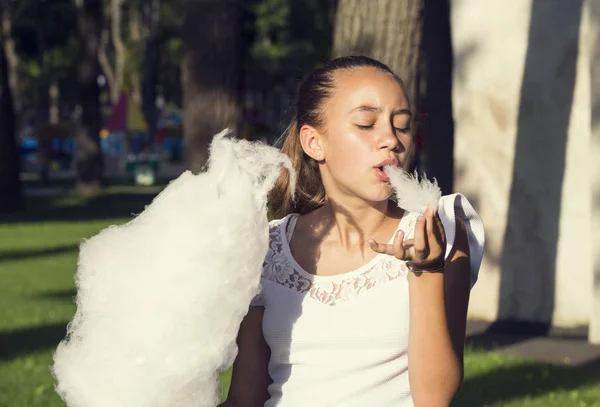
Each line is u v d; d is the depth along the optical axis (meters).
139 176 43.09
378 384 2.40
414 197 2.19
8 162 28.48
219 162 2.27
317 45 42.78
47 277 15.00
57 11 58.72
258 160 2.29
